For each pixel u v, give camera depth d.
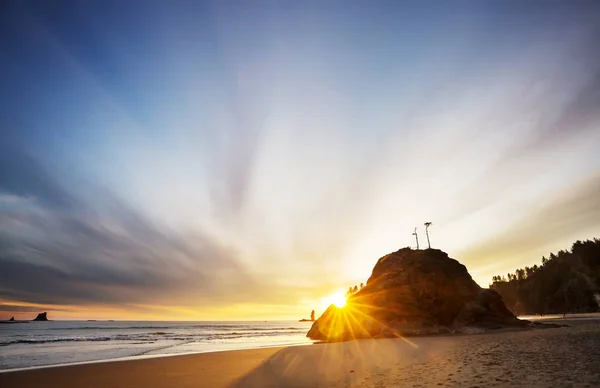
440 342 28.50
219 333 82.69
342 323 48.97
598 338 23.50
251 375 15.85
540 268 175.62
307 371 16.30
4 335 69.31
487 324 42.56
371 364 17.38
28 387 14.40
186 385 13.78
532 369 12.08
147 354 30.56
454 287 47.91
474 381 10.59
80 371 18.14
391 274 52.19
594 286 131.38
